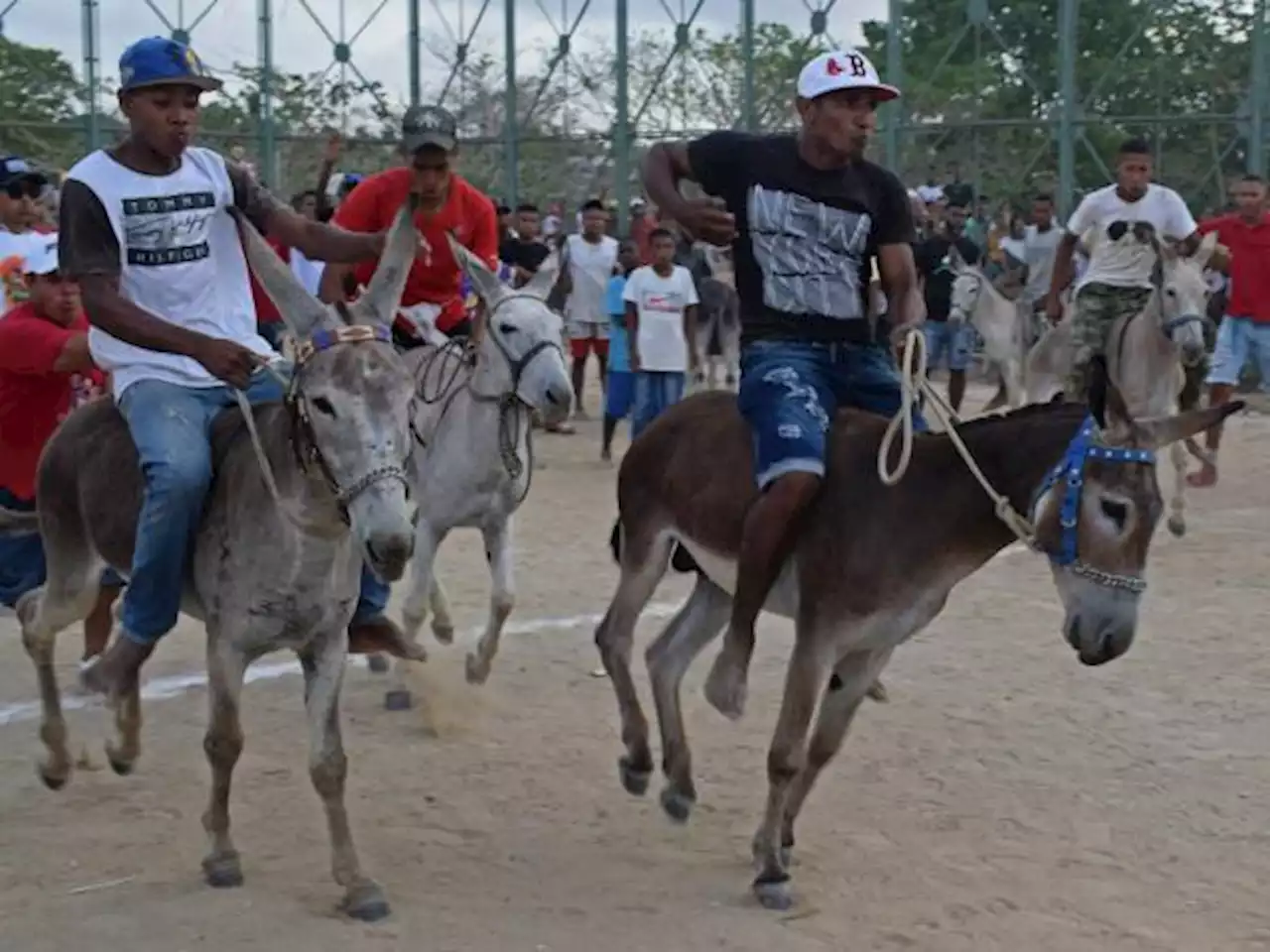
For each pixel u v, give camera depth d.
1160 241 11.11
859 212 5.77
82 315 7.15
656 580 6.32
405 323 8.37
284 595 5.16
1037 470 5.07
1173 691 7.85
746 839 6.00
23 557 7.20
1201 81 22.80
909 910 5.32
